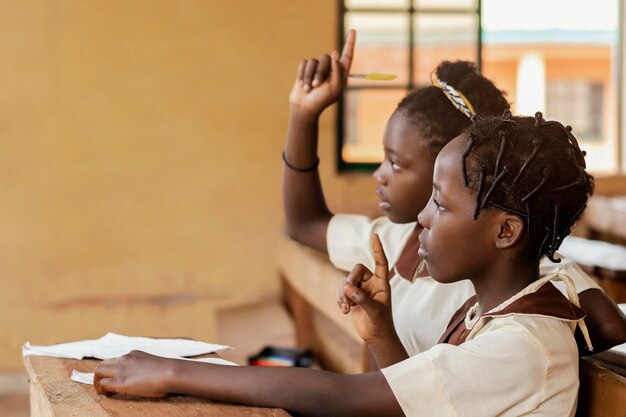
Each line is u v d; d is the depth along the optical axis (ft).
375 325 4.64
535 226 4.31
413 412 4.12
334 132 15.89
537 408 4.10
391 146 6.01
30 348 5.59
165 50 15.39
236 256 15.84
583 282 5.37
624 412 4.39
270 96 15.69
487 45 33.24
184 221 15.67
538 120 4.41
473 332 4.39
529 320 4.25
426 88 6.10
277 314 15.06
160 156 15.53
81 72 15.21
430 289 5.99
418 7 16.15
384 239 6.62
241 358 12.60
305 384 4.30
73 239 15.43
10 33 15.02
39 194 15.29
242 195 15.76
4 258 15.30
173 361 4.55
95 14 15.17
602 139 35.37
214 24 15.47
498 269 4.41
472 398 4.07
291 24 15.67
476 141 4.31
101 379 4.62
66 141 15.28
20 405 14.42
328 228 6.86
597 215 15.28
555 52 33.96
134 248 15.58
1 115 15.11
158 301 15.70
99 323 15.56
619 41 17.57
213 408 4.40
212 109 15.57
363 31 16.07
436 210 4.47
